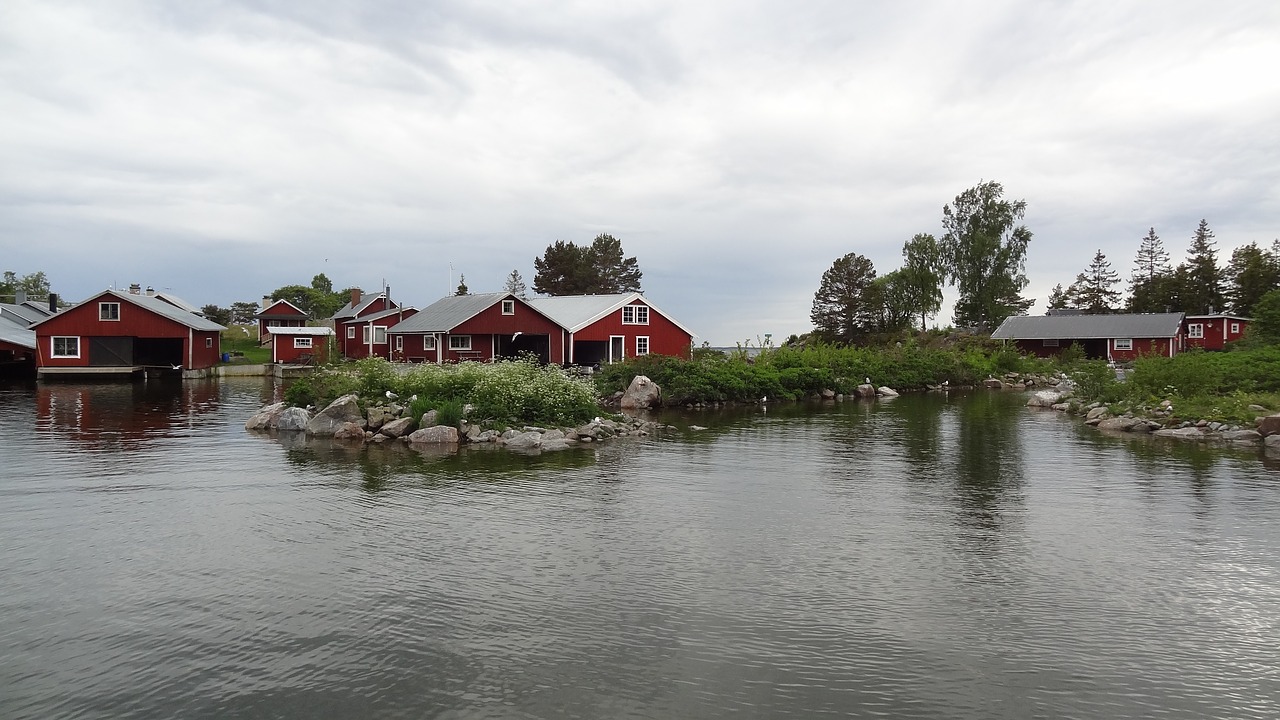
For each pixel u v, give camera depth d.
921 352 48.56
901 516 12.09
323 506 12.52
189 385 41.44
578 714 6.00
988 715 6.01
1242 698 6.27
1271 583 8.91
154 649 7.11
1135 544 10.50
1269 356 31.64
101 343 45.69
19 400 31.59
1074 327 65.94
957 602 8.35
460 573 9.20
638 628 7.63
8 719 5.86
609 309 46.03
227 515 11.88
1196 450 18.88
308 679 6.56
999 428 24.08
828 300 85.56
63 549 10.06
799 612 8.05
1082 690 6.41
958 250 75.50
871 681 6.56
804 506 12.75
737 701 6.22
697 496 13.47
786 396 35.69
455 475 15.27
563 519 11.77
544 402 21.89
